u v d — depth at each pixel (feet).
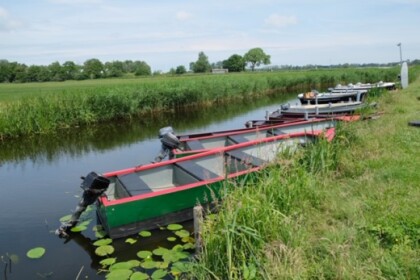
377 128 24.80
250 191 13.78
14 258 14.56
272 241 11.19
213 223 11.86
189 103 69.72
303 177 15.29
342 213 13.19
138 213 15.44
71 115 49.75
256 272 9.89
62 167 29.84
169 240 15.17
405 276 9.32
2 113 43.19
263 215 11.91
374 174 16.69
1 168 29.94
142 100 59.67
